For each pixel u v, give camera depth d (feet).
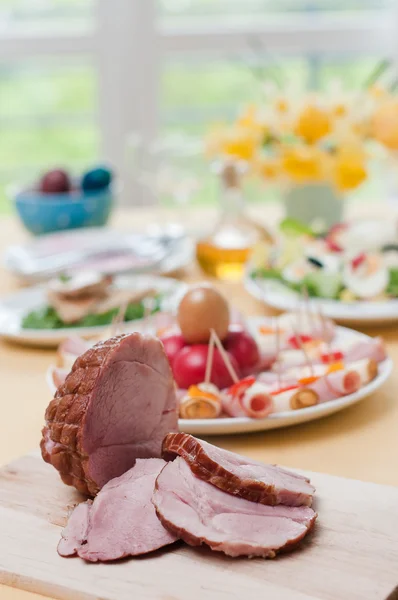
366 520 3.92
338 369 5.21
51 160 15.20
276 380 5.31
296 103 8.61
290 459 4.75
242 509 3.75
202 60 14.67
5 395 5.80
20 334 6.52
